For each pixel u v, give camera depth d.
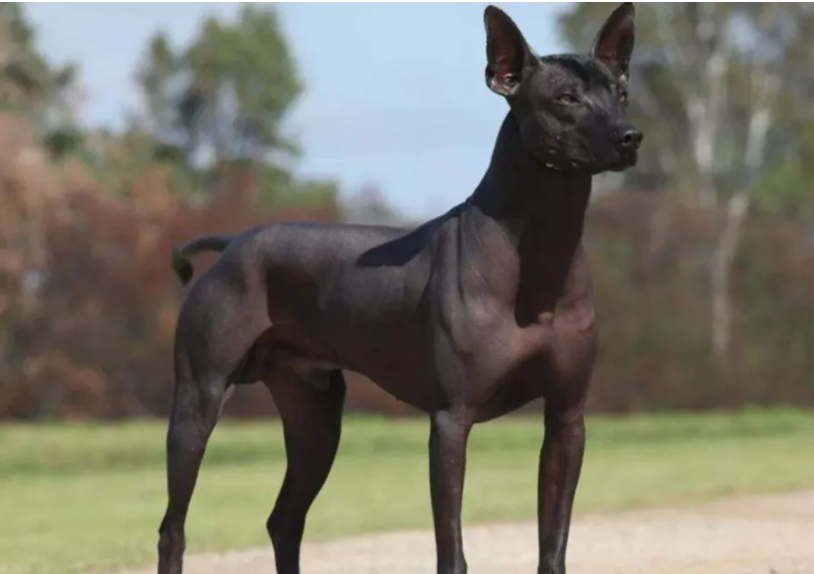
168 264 38.91
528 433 33.16
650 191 43.47
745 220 42.34
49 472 23.19
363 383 38.97
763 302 42.16
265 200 46.41
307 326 8.34
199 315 8.59
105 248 38.47
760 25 52.75
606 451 26.84
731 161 53.06
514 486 19.30
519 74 7.44
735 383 41.09
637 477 20.38
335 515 15.73
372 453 27.14
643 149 53.75
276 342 8.61
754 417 38.38
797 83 54.28
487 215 7.52
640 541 12.77
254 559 12.01
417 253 7.84
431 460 7.50
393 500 17.64
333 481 20.64
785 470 21.36
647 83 53.62
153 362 38.78
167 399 39.00
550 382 7.61
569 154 7.22
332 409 9.04
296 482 9.12
